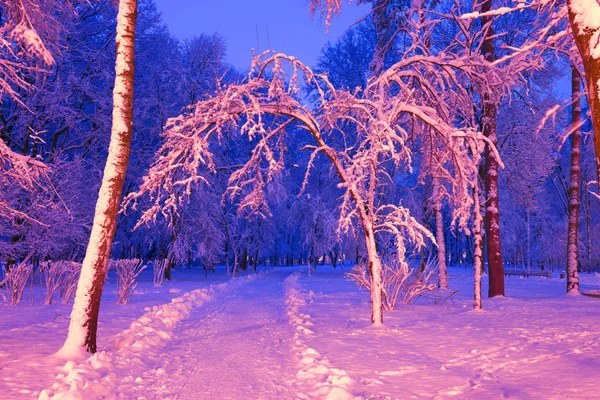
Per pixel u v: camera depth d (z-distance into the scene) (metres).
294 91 9.80
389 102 11.47
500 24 21.53
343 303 16.03
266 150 10.21
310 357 6.89
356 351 7.74
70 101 25.36
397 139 10.16
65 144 27.88
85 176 25.59
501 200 38.75
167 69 31.48
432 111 11.54
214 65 32.50
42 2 11.25
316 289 22.75
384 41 21.05
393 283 14.59
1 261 21.59
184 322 12.01
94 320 7.71
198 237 32.09
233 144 36.72
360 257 32.72
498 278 17.91
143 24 29.58
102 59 26.12
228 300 17.75
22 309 14.17
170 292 21.22
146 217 9.55
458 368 6.70
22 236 21.12
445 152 12.05
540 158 23.67
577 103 19.44
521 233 49.94
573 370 6.29
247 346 8.52
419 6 18.84
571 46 9.05
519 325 10.65
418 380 6.04
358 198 10.60
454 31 22.53
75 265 17.72
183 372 6.53
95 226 7.88
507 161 23.78
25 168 9.60
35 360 6.88
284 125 10.67
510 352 7.75
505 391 5.44
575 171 19.17
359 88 10.98
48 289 15.86
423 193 25.08
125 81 8.29
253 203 11.15
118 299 16.56
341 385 5.43
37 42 8.97
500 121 23.83
